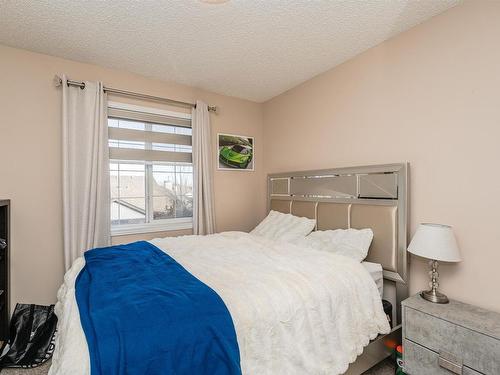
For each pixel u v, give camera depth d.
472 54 1.61
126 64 2.50
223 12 1.74
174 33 1.99
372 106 2.19
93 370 0.84
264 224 2.86
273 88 3.09
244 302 1.23
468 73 1.62
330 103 2.58
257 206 3.55
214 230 3.14
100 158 2.45
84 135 2.40
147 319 1.02
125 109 2.69
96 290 1.28
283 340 1.23
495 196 1.52
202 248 2.15
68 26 1.90
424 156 1.85
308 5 1.68
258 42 2.11
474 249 1.60
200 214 3.00
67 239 2.28
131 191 2.82
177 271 1.56
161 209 2.99
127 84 2.67
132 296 1.20
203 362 0.99
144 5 1.67
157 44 2.14
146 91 2.77
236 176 3.39
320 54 2.30
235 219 3.37
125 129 2.71
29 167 2.25
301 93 2.93
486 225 1.55
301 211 2.71
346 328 1.45
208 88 3.09
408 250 1.68
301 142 2.95
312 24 1.88
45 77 2.30
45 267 2.30
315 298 1.38
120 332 0.95
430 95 1.81
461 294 1.65
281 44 2.14
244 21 1.84
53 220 2.33
